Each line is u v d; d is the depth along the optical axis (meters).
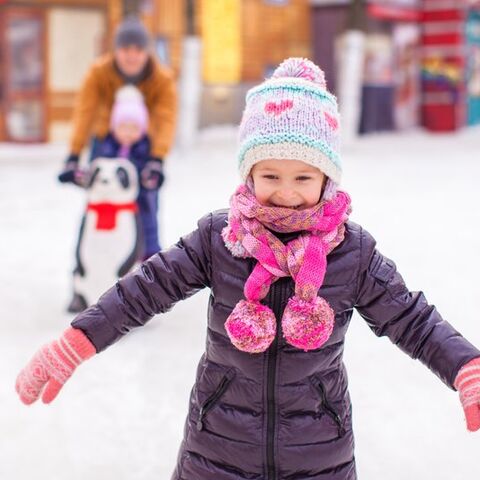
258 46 21.98
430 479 3.28
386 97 23.77
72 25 18.77
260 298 2.24
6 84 18.50
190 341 5.05
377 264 2.32
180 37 20.20
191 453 2.39
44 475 3.31
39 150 17.84
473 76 26.34
